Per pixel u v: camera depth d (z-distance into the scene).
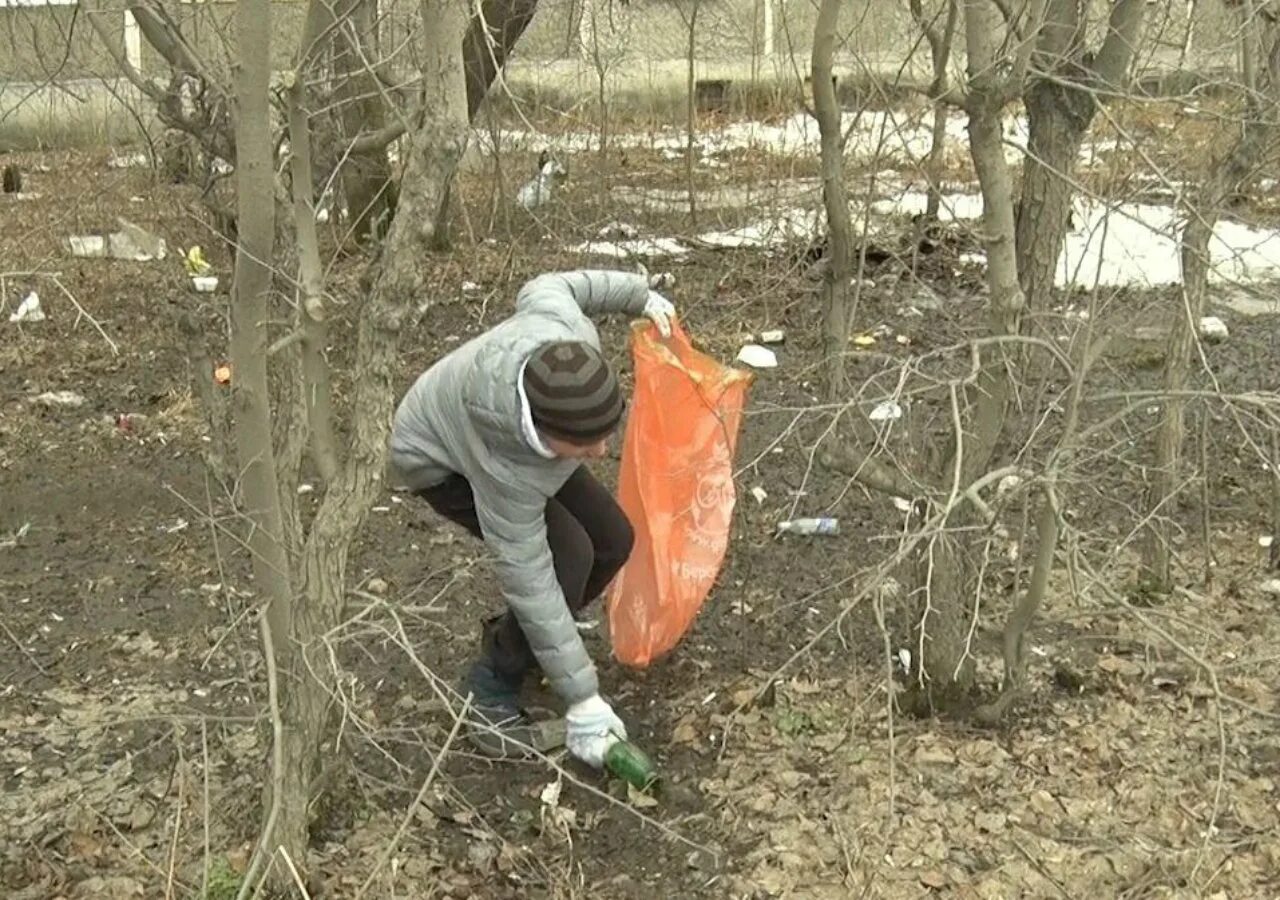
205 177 4.96
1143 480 4.34
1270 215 7.41
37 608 4.32
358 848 3.13
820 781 3.40
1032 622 3.76
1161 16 4.28
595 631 4.12
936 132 5.77
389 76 3.73
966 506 3.47
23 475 5.30
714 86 11.45
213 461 2.96
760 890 3.06
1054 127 3.39
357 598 3.92
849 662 3.92
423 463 3.29
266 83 2.32
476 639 4.11
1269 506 4.93
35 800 3.32
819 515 4.90
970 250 7.66
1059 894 3.03
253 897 2.33
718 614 4.21
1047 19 3.32
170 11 3.30
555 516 3.36
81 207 8.21
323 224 7.73
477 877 3.10
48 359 6.47
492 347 3.09
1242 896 3.03
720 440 3.69
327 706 2.88
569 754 3.51
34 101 9.54
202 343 2.93
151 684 3.87
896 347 6.58
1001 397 3.37
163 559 4.64
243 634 3.94
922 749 3.50
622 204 8.72
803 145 8.42
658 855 3.18
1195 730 3.60
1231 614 4.18
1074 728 3.60
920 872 3.09
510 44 6.62
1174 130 4.62
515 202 7.85
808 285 7.08
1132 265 7.00
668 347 3.69
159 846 3.13
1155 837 3.21
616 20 10.52
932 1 4.60
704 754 3.54
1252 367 6.26
